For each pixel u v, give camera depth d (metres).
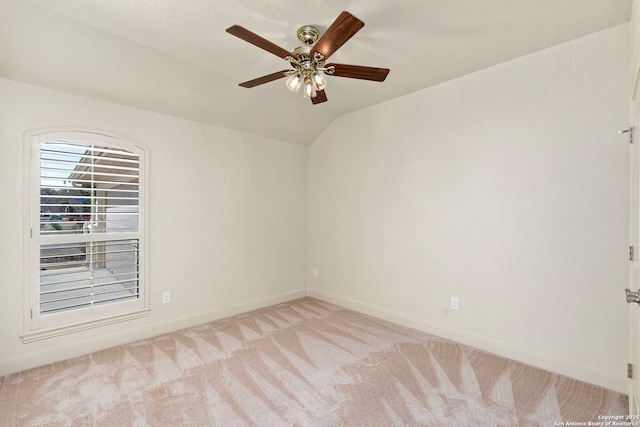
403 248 3.36
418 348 2.81
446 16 2.00
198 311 3.40
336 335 3.10
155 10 1.96
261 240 3.96
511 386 2.22
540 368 2.46
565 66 2.32
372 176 3.66
